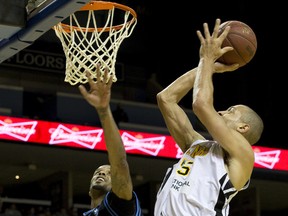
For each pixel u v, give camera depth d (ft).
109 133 10.63
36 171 48.21
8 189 50.90
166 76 54.90
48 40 51.80
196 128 46.83
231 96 53.11
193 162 10.58
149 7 55.42
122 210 11.25
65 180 47.83
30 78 50.60
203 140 11.05
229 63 11.50
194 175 10.35
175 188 10.37
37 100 50.29
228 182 10.22
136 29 54.70
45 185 50.26
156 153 43.27
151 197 51.06
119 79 53.01
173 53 55.36
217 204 10.14
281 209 59.67
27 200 46.03
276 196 55.01
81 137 41.88
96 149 42.16
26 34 12.57
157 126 50.24
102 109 10.30
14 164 45.80
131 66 53.93
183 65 55.26
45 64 51.29
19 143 40.93
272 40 52.95
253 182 50.49
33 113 49.80
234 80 53.21
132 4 54.75
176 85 12.13
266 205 58.13
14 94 47.19
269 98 52.47
